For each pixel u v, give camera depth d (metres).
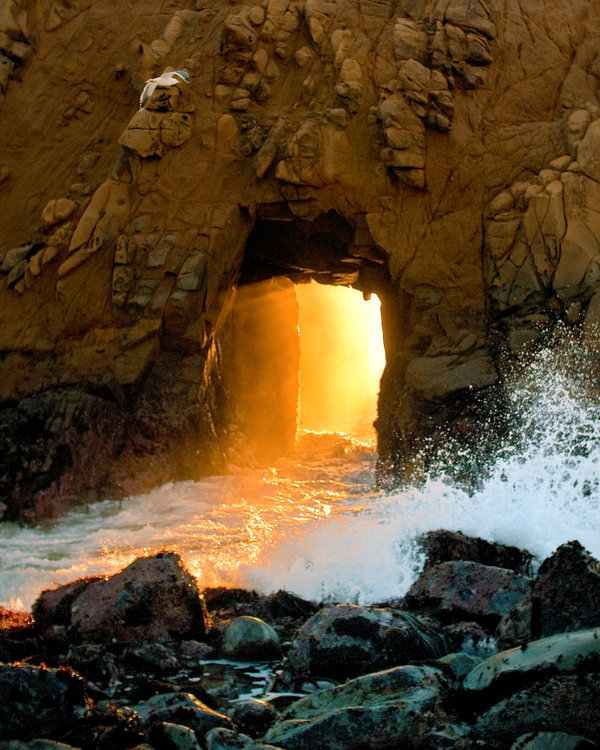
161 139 16.02
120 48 18.05
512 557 8.95
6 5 18.06
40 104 17.73
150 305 15.48
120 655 6.87
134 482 14.98
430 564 8.86
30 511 13.84
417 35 16.45
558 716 4.96
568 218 14.87
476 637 6.56
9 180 17.17
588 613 6.18
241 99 16.34
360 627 6.41
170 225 15.94
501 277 15.05
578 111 15.77
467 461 14.08
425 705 5.12
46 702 5.27
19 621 7.89
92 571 10.38
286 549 9.63
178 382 15.66
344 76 16.03
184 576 7.48
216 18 17.66
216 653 7.07
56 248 15.91
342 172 15.60
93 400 15.04
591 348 13.95
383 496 14.93
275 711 5.71
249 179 15.97
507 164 15.73
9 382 15.43
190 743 5.03
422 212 15.67
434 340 15.20
